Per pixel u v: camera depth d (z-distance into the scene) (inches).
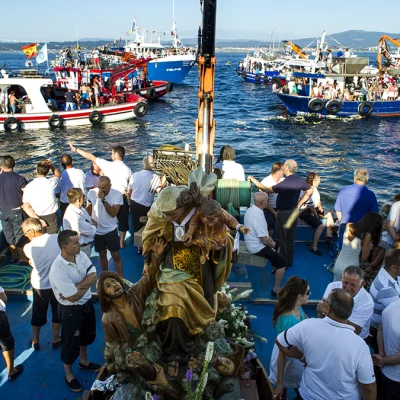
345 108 1274.6
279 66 2357.3
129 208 304.5
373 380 123.1
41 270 181.2
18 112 1042.1
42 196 245.4
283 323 149.0
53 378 175.5
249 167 783.7
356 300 155.8
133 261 268.2
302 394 130.8
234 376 127.7
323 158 844.6
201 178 117.7
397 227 235.5
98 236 228.1
